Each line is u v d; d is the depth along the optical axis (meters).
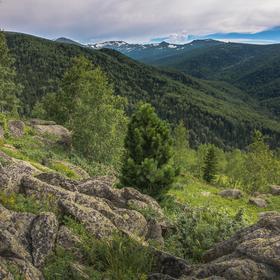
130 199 19.12
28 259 11.25
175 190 51.56
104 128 56.12
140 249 12.76
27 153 38.69
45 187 15.52
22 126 52.03
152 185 25.84
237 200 55.53
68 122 67.31
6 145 38.91
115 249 12.70
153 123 27.48
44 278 10.78
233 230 17.23
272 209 52.50
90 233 13.46
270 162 88.50
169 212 23.84
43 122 63.12
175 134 122.00
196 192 54.28
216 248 13.77
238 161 130.50
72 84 72.56
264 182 82.94
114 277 11.29
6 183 14.95
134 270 11.89
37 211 13.92
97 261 12.30
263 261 11.01
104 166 52.84
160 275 11.44
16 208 13.84
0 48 82.56
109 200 18.72
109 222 14.30
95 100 57.75
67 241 12.60
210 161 105.19
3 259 10.44
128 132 27.72
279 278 10.59
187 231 16.64
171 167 25.86
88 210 14.44
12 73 82.56
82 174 39.25
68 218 13.65
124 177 26.38
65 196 15.33
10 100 81.50
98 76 69.06
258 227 13.25
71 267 11.23
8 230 11.95
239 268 10.69
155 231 16.36
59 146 53.12
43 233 12.20
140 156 26.69
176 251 14.98
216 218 19.19
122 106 67.25
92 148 55.59
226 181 110.56
